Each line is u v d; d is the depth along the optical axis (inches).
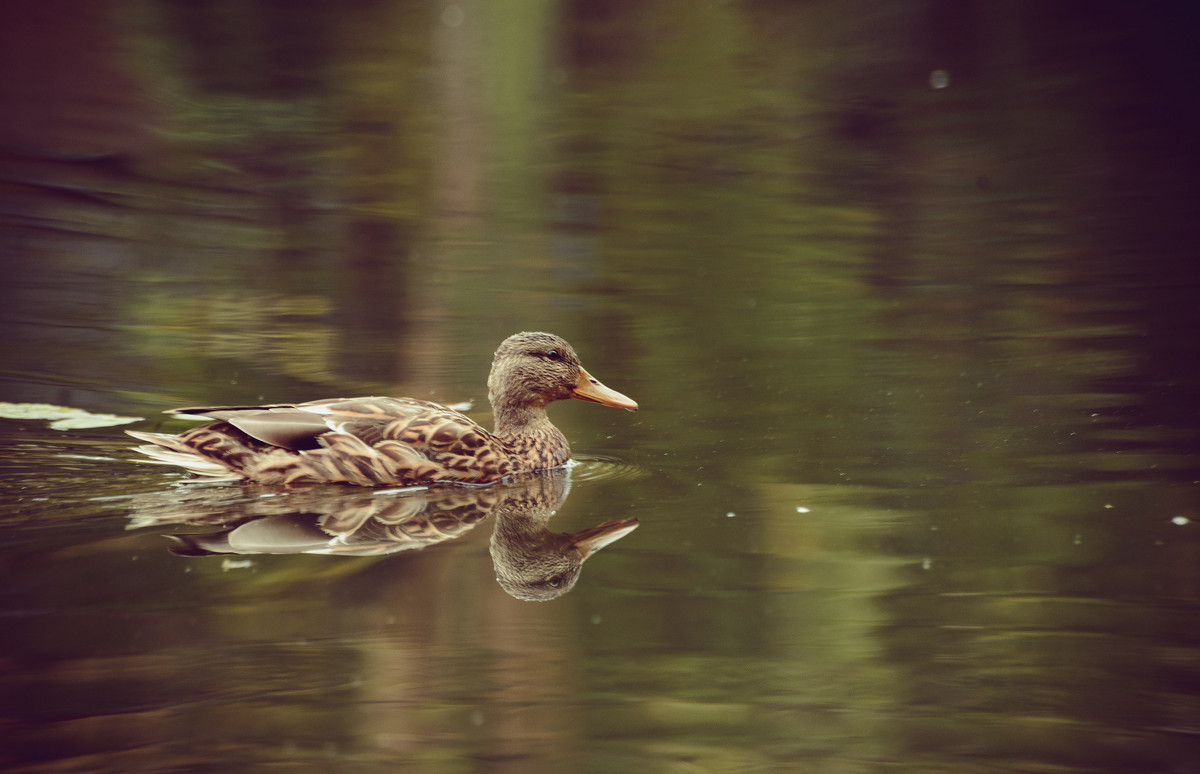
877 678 291.1
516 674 292.4
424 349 635.5
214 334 656.4
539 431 490.3
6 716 266.2
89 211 920.9
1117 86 1382.9
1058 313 719.7
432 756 254.5
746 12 1581.0
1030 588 343.0
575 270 826.2
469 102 1307.8
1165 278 792.9
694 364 633.6
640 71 1454.2
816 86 1392.7
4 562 352.2
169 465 463.5
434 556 369.1
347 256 845.8
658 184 1077.8
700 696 282.7
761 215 989.8
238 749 255.6
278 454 441.7
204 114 1214.9
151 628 309.3
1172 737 264.1
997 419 525.0
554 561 367.9
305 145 1149.1
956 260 861.2
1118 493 423.5
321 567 354.6
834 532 393.4
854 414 542.3
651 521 408.8
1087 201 1028.5
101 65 1327.5
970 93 1368.1
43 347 618.8
